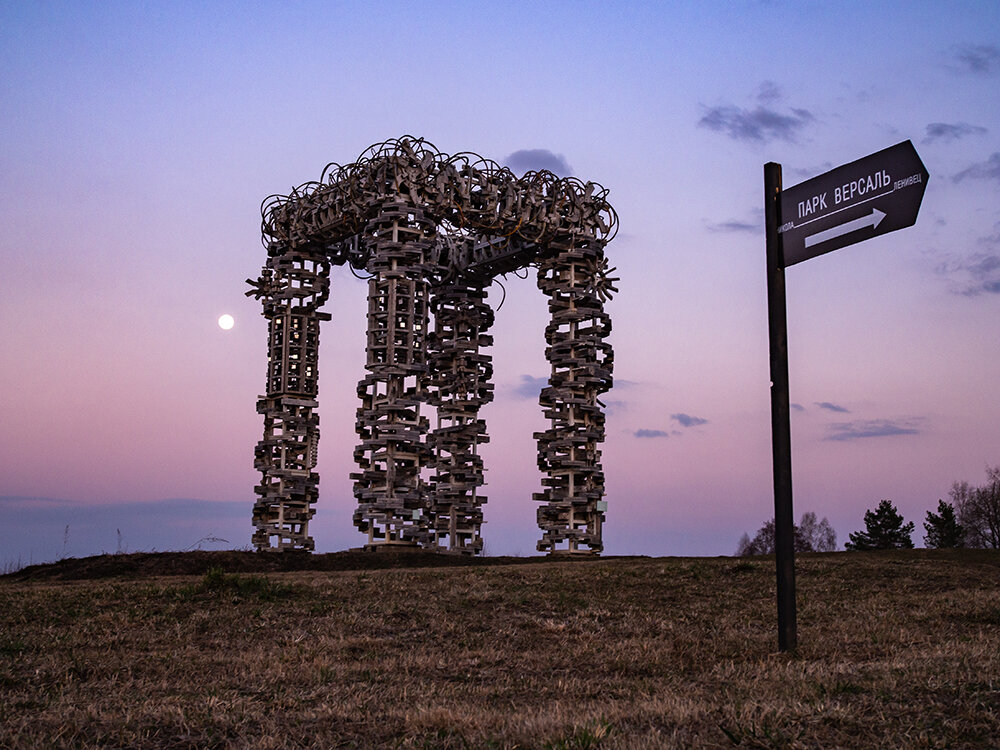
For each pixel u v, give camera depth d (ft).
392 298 133.59
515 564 122.01
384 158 134.10
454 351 154.71
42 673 53.83
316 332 142.20
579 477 142.10
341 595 88.79
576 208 143.95
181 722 39.68
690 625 73.97
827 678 44.62
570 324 143.43
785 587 54.95
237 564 118.52
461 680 53.78
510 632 72.38
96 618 76.89
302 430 138.92
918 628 68.64
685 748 33.81
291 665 57.88
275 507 137.90
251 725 40.68
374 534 132.98
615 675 54.29
